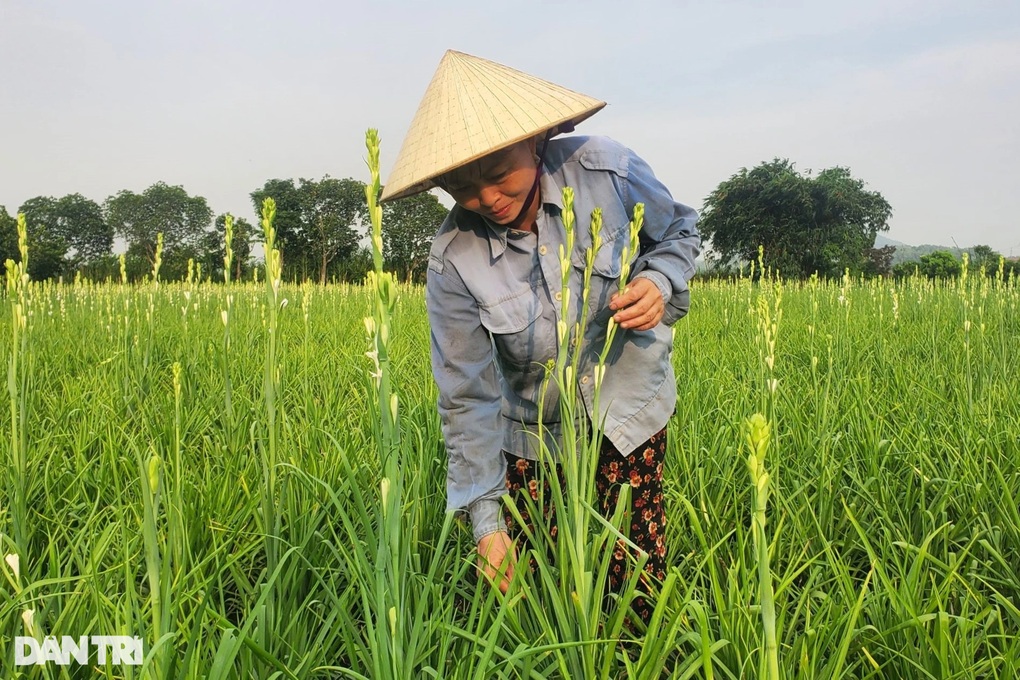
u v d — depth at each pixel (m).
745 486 3.69
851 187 55.12
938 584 2.95
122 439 4.10
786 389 5.08
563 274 2.16
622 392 2.83
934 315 8.48
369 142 1.79
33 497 3.48
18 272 3.03
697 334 8.79
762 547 1.49
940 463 3.77
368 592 2.14
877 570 2.40
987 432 3.86
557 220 2.65
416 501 2.64
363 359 6.50
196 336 7.17
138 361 5.90
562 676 2.19
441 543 2.25
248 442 4.20
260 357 6.84
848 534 3.33
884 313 10.80
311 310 11.86
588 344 2.77
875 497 3.59
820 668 2.31
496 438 2.78
